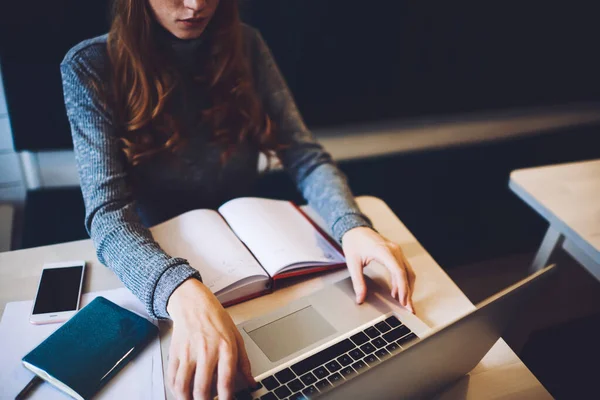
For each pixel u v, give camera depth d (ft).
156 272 2.67
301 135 4.01
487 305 2.14
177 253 3.02
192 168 3.78
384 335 2.66
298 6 5.61
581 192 4.10
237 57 3.69
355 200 3.77
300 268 3.06
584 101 7.52
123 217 3.06
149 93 3.39
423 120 7.13
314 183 3.74
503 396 2.53
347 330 2.69
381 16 6.02
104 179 3.16
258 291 2.95
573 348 4.35
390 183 6.79
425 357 2.05
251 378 2.34
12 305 2.78
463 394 2.52
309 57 5.94
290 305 2.83
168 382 2.42
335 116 6.41
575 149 7.67
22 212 5.78
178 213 3.91
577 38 6.98
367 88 6.40
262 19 5.53
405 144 7.22
